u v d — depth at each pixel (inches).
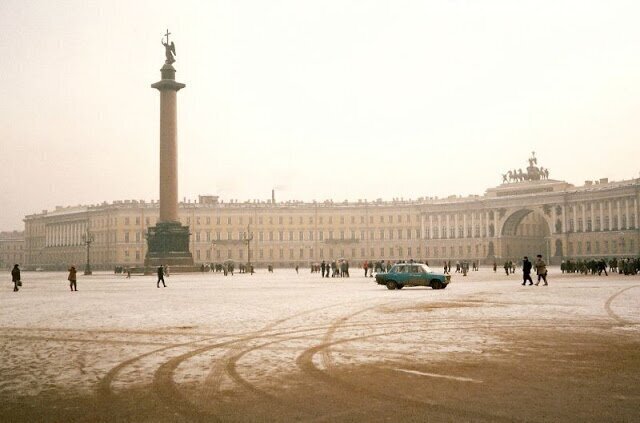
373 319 816.9
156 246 3191.4
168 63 3169.3
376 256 6048.2
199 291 1551.4
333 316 858.8
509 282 1918.1
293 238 6013.8
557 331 685.3
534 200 5315.0
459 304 1047.0
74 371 480.4
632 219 4712.1
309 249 6023.6
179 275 3048.7
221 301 1173.1
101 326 760.3
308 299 1208.8
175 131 3125.0
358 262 6028.5
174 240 3161.9
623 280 1975.9
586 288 1499.8
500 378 445.1
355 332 688.4
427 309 956.6
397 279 1561.3
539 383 428.5
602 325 735.7
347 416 351.6
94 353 561.3
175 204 3139.8
